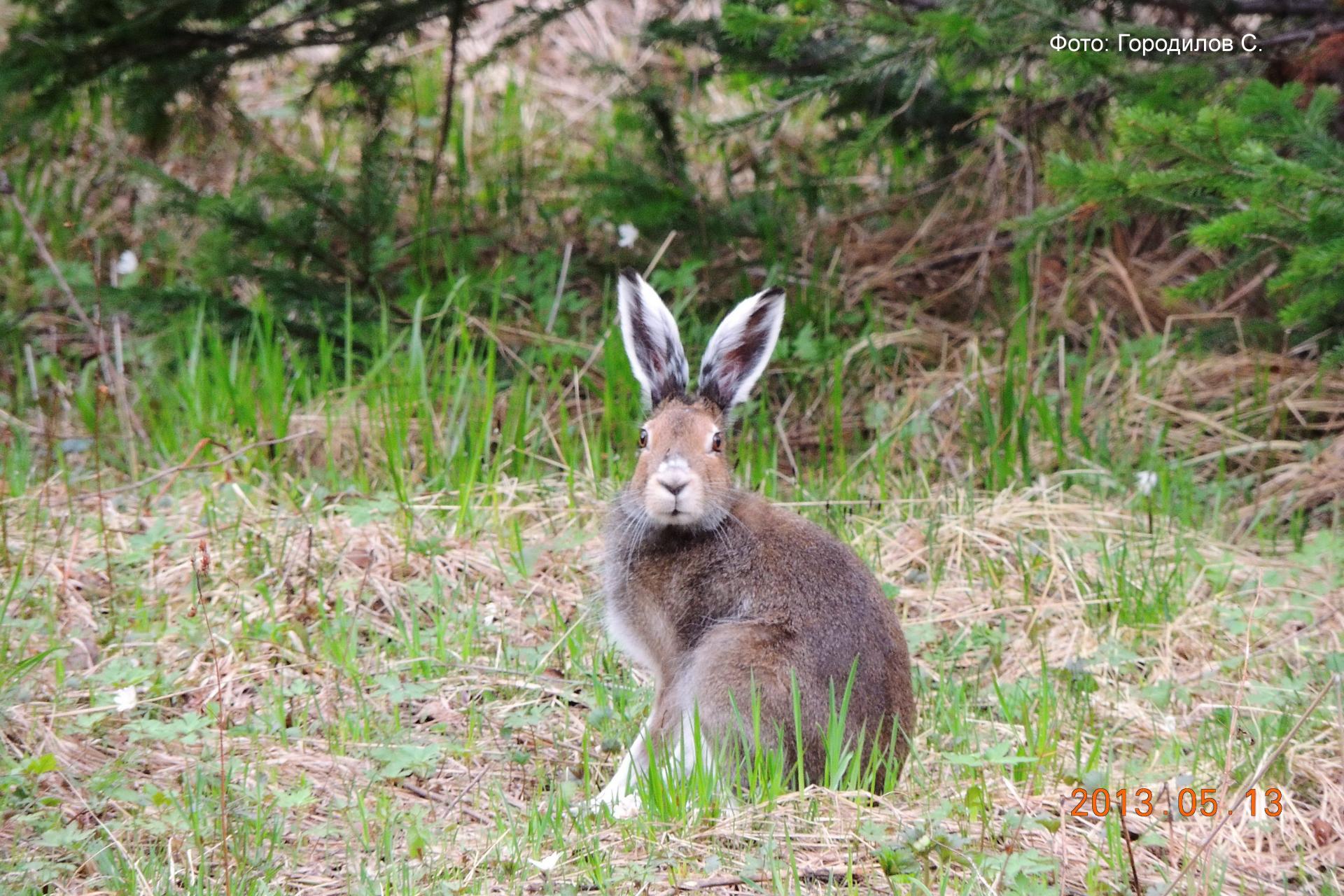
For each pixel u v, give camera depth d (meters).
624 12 21.59
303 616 10.52
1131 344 14.98
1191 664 10.49
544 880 7.45
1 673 9.20
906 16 12.48
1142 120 10.19
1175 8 13.22
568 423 13.49
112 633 10.05
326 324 14.48
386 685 9.48
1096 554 11.98
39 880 7.37
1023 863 7.46
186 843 7.79
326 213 14.62
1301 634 10.69
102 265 16.52
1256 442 13.63
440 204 17.05
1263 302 15.40
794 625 8.73
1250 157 10.05
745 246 16.78
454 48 15.74
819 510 12.54
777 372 14.85
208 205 14.05
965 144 16.70
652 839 7.77
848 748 8.52
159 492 12.34
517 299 15.01
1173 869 7.80
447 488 12.48
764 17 12.17
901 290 16.30
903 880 7.43
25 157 18.06
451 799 8.61
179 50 14.34
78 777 8.45
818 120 18.33
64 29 13.73
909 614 11.34
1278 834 8.31
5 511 11.39
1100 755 9.15
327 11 14.77
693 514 8.92
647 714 9.59
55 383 14.24
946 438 14.08
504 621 10.85
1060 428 13.55
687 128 17.59
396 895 7.32
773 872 7.34
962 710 9.68
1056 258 16.31
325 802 8.41
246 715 9.34
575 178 15.54
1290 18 13.59
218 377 13.39
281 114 19.33
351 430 13.22
